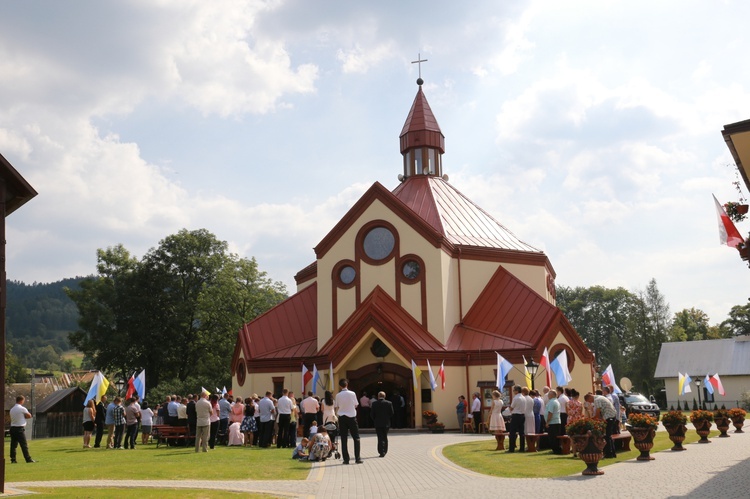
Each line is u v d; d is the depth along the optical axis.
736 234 16.86
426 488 15.94
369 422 38.50
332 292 42.00
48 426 64.75
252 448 27.20
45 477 18.25
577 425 17.42
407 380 38.06
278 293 75.19
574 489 14.88
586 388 39.22
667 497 13.36
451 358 37.97
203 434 25.61
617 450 23.11
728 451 22.06
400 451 24.95
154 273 65.31
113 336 63.59
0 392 15.27
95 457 23.98
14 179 16.28
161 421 33.53
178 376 67.19
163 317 64.88
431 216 43.66
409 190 46.75
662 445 24.77
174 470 19.53
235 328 67.00
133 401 29.11
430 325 39.44
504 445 25.83
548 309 38.69
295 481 17.66
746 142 15.72
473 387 37.91
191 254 67.31
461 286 41.28
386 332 37.47
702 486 14.63
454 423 37.28
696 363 77.75
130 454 25.05
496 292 41.84
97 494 14.84
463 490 15.38
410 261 40.66
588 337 108.88
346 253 42.06
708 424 25.84
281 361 41.56
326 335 41.59
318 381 39.28
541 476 17.42
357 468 20.16
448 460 21.64
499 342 38.47
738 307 99.19
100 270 66.69
